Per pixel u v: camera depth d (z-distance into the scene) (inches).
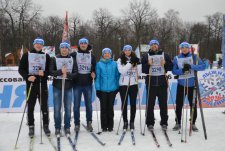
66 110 221.6
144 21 1825.8
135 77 230.5
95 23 1882.4
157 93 231.0
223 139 214.5
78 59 225.3
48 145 202.8
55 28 1802.4
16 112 316.2
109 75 231.1
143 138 217.3
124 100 231.5
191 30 2004.2
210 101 337.1
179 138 217.2
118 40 1815.9
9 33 1546.5
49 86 317.1
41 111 223.0
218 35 1972.2
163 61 223.0
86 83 227.6
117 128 247.3
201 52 1919.3
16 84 316.5
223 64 314.7
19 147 199.8
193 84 230.5
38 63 218.5
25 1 1556.3
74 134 229.0
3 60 1455.5
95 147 197.6
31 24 1611.7
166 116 231.6
